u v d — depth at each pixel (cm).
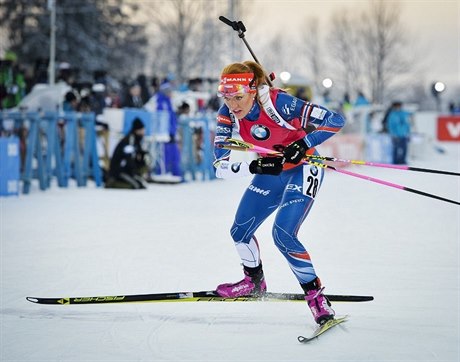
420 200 2984
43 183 3181
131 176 3328
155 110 3684
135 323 1191
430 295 1364
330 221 2366
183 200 2914
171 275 1530
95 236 2009
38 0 8731
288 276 1516
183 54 7706
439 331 1139
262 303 1314
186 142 3816
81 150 3475
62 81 4044
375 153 5134
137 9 9638
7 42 8956
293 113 1136
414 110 6512
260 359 1006
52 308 1284
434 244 1927
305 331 1142
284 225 1145
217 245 1881
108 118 3544
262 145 1192
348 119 5572
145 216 2416
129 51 9825
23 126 3306
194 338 1107
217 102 4862
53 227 2164
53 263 1650
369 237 2041
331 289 1409
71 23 8756
